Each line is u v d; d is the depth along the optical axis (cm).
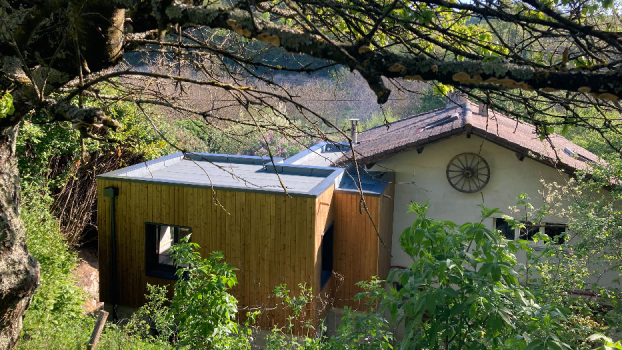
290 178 968
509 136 891
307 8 220
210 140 1329
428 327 306
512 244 324
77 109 226
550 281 475
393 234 1066
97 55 249
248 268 835
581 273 477
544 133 230
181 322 482
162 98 307
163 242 898
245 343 500
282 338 511
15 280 289
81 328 607
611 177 622
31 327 539
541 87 164
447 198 1017
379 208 908
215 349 464
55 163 1018
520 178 959
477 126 848
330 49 179
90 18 225
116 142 241
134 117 820
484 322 302
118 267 894
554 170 934
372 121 1817
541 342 250
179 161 1101
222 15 189
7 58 251
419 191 1036
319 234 829
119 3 212
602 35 178
